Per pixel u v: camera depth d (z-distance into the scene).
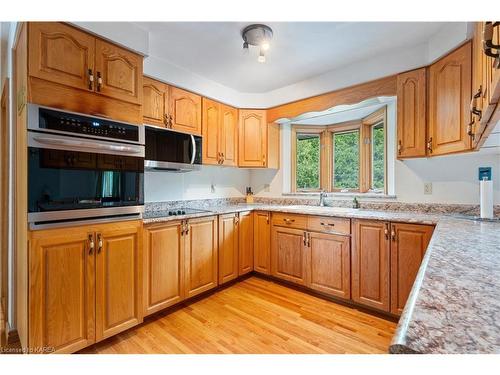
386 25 1.90
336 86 2.67
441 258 0.95
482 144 1.65
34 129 1.42
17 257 1.80
